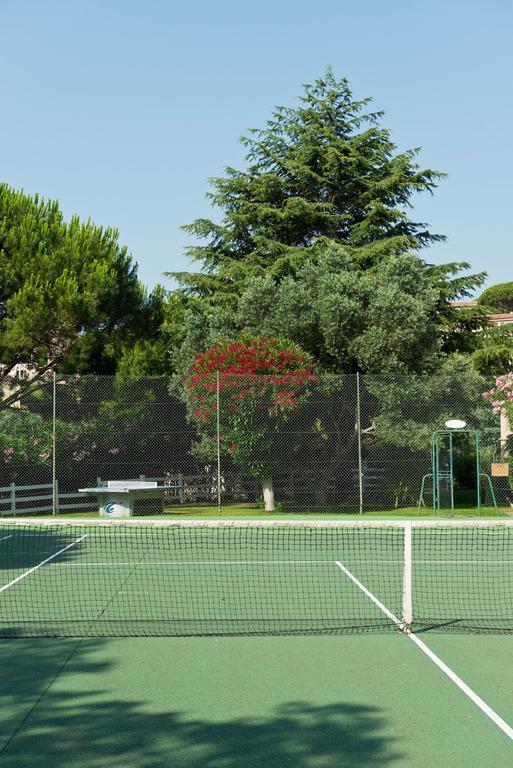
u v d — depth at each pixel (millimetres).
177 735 5609
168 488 23062
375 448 23484
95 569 13688
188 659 7652
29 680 6973
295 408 22422
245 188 36344
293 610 10086
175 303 34438
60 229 28641
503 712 6039
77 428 24562
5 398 27703
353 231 35469
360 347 24516
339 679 6945
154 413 25031
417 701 6320
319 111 37062
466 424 22359
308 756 5219
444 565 14156
